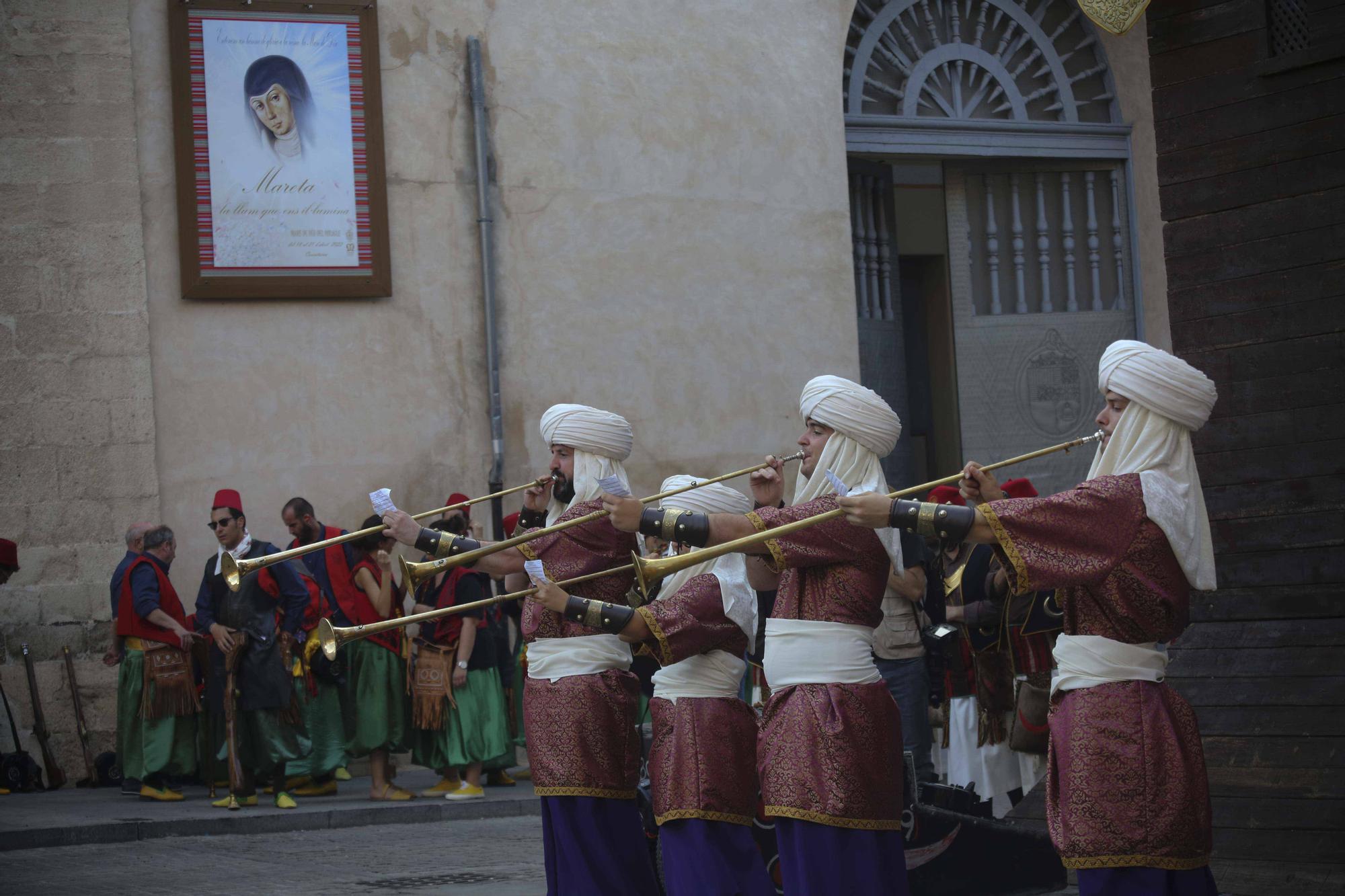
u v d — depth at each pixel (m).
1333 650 6.76
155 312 12.84
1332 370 6.89
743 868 5.52
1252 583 7.09
